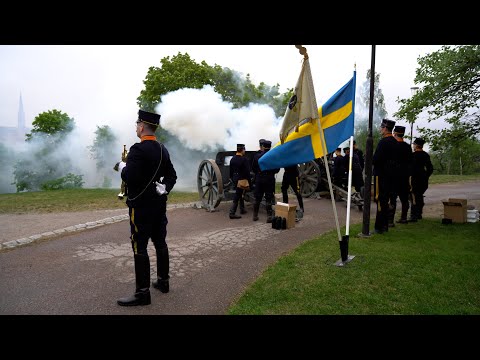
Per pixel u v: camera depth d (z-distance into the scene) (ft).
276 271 13.79
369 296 11.21
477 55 20.71
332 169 32.27
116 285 13.10
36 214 27.32
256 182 24.08
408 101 23.82
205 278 13.74
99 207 30.53
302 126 15.37
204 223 23.66
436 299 11.02
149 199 11.51
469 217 22.58
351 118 15.01
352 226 21.79
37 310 11.05
